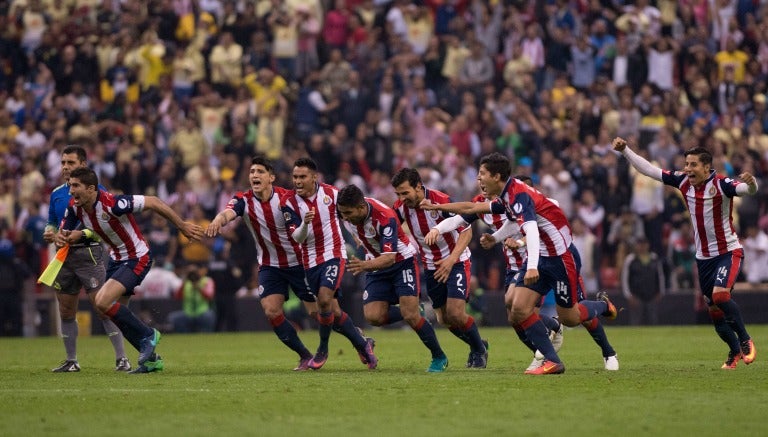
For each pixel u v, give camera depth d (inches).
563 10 4168.3
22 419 1115.3
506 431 1026.7
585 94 4008.4
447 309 1700.3
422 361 1943.9
